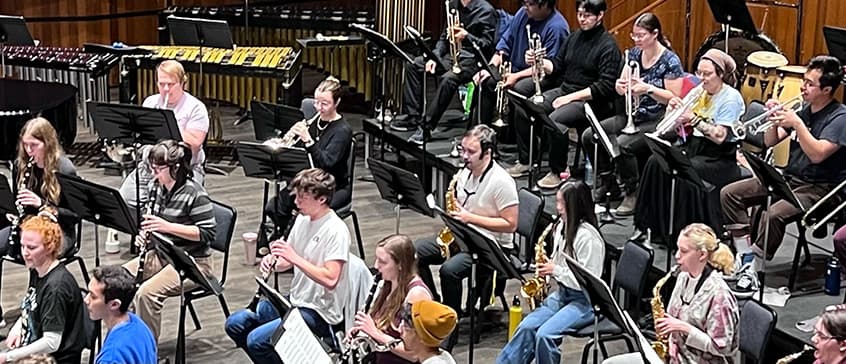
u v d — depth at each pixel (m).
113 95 14.02
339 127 8.28
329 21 12.40
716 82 7.36
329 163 8.22
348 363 5.71
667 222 7.48
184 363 6.64
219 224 7.30
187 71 11.13
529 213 7.32
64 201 7.15
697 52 11.02
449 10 9.98
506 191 7.08
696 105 7.51
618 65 8.77
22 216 7.26
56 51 11.45
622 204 8.35
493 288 7.48
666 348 5.75
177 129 7.98
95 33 14.80
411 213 9.84
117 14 14.77
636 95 8.12
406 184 7.14
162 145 6.88
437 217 9.75
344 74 11.51
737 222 7.25
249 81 11.23
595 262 6.38
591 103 8.91
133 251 8.76
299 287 6.44
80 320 5.88
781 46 11.07
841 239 6.54
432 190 9.98
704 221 7.34
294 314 5.24
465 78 10.08
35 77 11.25
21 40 10.88
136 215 7.64
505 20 10.34
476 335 7.33
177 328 7.46
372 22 12.22
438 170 9.78
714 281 5.61
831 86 6.84
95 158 11.33
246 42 12.79
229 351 7.18
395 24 11.16
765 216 6.62
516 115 9.24
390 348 5.45
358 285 6.33
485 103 9.95
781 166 8.99
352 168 8.48
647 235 7.64
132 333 5.36
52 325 5.75
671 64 8.36
